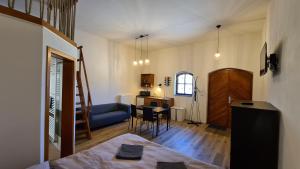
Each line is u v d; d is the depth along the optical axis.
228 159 3.02
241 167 1.83
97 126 4.59
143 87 7.32
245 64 4.80
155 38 5.41
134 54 6.87
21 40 1.53
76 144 3.57
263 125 1.75
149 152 1.92
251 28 4.30
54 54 2.04
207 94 5.57
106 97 5.74
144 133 4.46
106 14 3.60
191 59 5.98
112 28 4.55
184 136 4.26
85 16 3.72
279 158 1.67
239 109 1.86
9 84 1.46
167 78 6.62
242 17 3.61
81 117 4.17
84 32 4.90
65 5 2.49
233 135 1.87
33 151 1.60
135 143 2.17
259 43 4.56
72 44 2.60
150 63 7.23
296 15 1.28
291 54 1.39
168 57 6.66
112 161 1.68
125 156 1.76
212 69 5.44
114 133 4.39
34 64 1.60
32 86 1.59
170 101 6.13
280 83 1.77
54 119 3.51
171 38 5.35
